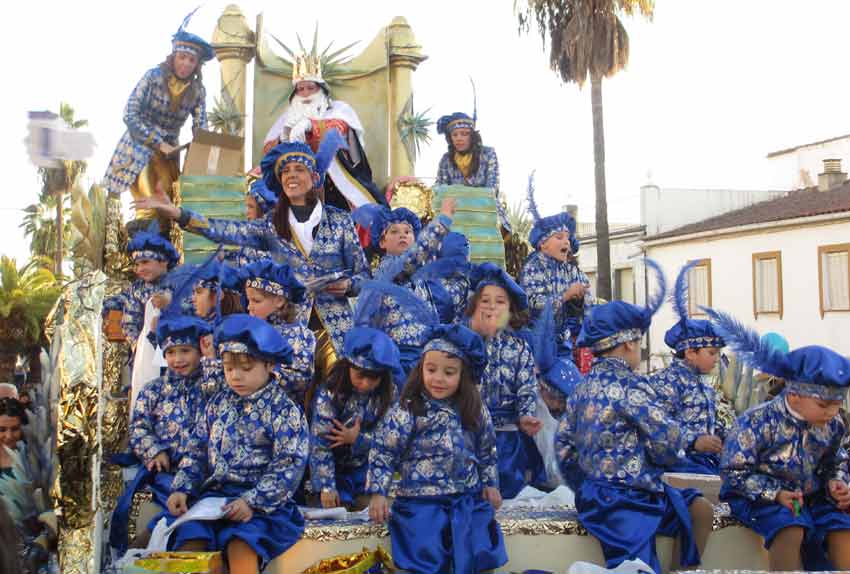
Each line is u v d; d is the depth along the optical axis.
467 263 7.51
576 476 5.68
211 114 12.16
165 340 5.69
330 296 6.94
